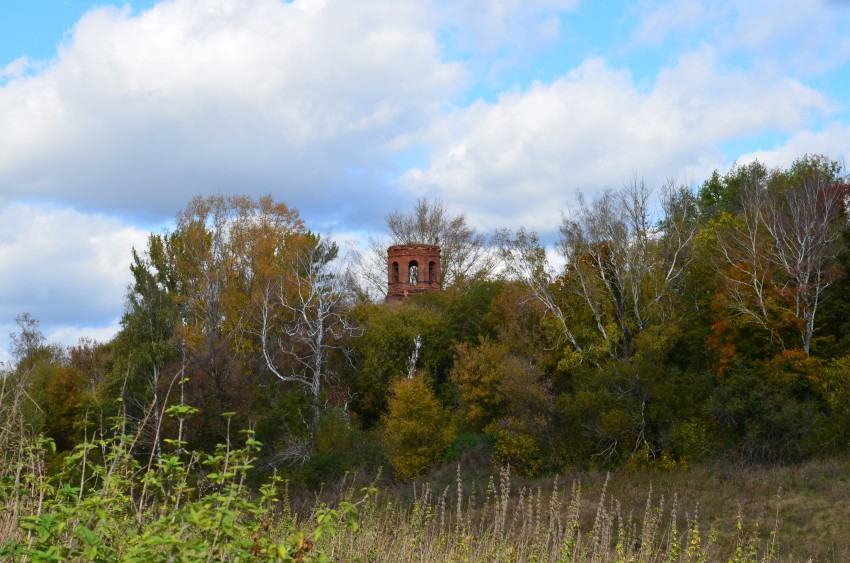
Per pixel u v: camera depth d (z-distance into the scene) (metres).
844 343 44.91
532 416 47.25
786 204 53.19
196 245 65.38
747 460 40.72
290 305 60.91
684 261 54.62
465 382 50.88
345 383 59.66
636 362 45.50
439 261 76.94
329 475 46.56
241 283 63.53
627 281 50.59
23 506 7.76
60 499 7.57
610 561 16.62
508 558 14.69
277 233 66.94
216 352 49.56
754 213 50.66
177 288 69.00
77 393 49.53
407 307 62.28
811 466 37.94
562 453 45.38
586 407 45.03
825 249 45.97
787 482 36.31
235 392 46.78
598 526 17.03
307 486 45.50
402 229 89.19
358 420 57.78
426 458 47.34
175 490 7.48
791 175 62.91
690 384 45.53
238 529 6.48
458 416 51.81
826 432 40.22
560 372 51.41
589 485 41.06
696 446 42.72
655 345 45.94
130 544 6.46
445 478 44.75
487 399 49.56
